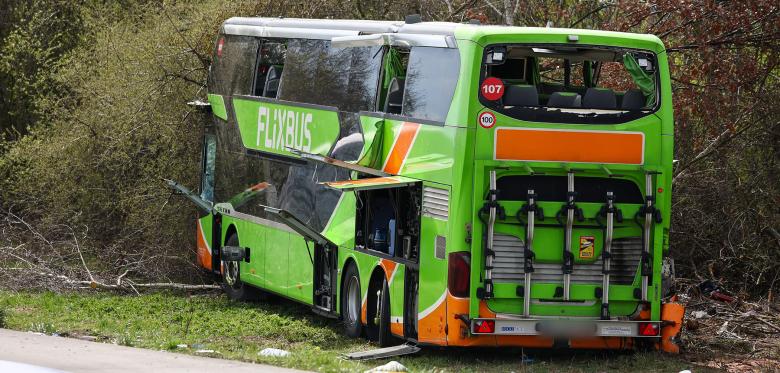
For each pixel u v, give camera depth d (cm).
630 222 2681
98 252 4434
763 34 3731
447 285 2625
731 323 3375
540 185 2630
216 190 4219
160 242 4447
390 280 2950
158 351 2448
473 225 2600
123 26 4888
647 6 3816
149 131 4591
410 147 2844
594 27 4544
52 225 4519
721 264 3988
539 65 3288
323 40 3412
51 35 5528
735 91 3738
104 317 3469
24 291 3972
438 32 2772
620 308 2688
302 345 2998
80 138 4619
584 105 2655
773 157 4003
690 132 3922
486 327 2609
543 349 2891
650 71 2697
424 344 2791
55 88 5269
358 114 3147
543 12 4716
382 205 3038
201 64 4741
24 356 2223
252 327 3322
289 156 3588
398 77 3003
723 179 3997
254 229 3881
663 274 2716
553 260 2644
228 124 4103
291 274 3584
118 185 4566
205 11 4709
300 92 3522
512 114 2611
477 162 2592
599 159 2642
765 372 2666
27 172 4712
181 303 3834
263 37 3831
